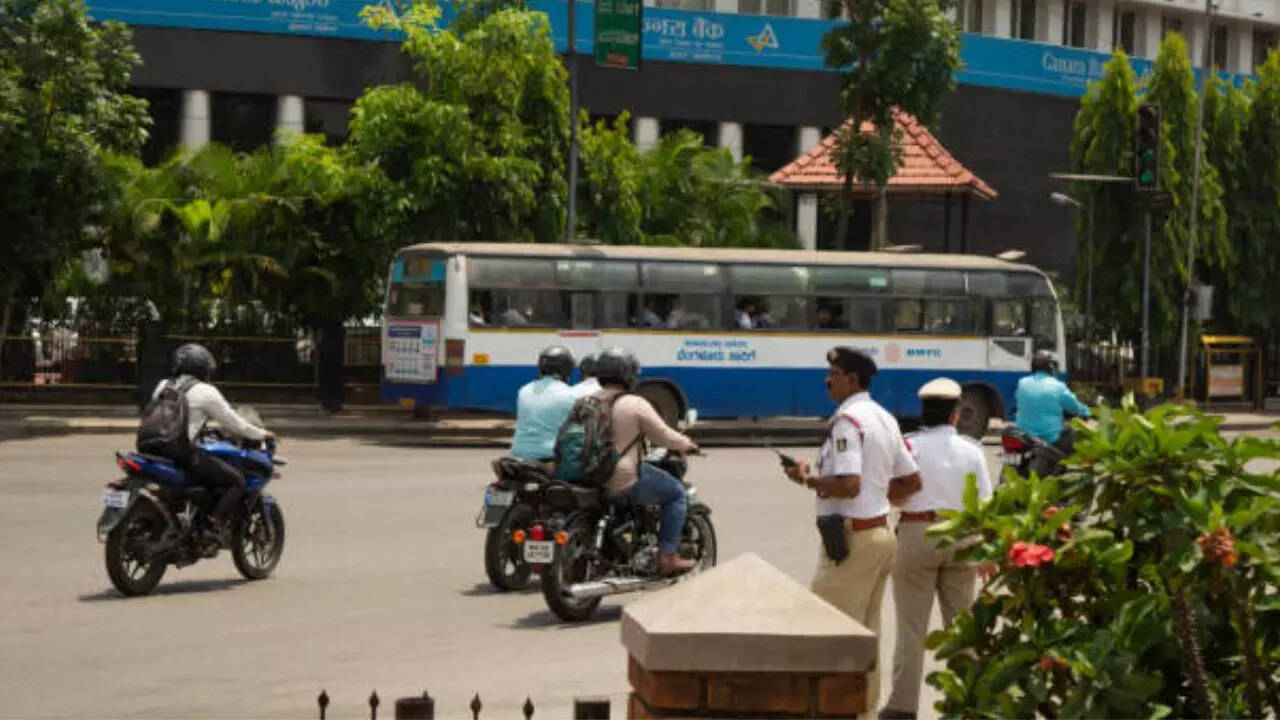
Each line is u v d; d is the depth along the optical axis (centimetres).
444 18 4494
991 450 3058
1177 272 4447
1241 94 4691
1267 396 4850
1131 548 504
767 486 2211
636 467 1214
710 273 3081
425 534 1677
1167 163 4384
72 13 2908
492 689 970
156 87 4388
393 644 1105
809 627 415
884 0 3591
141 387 3173
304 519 1780
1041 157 5531
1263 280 4669
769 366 3116
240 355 3294
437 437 3052
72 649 1072
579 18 4762
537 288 2941
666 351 3039
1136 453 532
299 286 3300
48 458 2381
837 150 3666
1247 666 518
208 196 3256
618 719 870
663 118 4938
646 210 3881
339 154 3503
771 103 5066
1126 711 490
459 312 2878
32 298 3148
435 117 3225
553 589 1184
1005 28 5603
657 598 433
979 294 3272
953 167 3975
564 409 1342
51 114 2898
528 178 3334
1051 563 510
